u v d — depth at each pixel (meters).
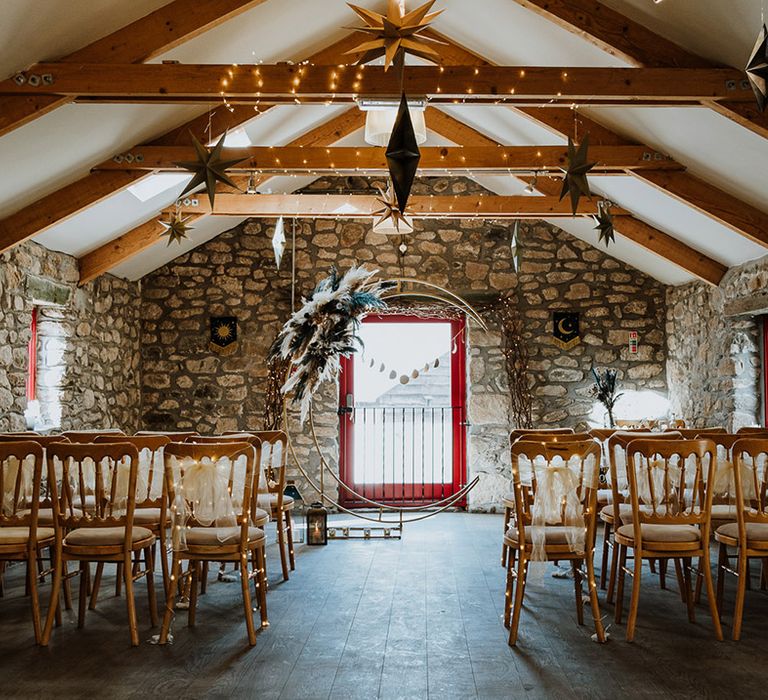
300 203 7.30
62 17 4.06
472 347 8.70
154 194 6.80
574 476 3.99
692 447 3.95
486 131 7.76
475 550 6.32
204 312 8.69
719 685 3.34
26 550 3.94
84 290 7.25
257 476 4.43
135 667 3.55
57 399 6.74
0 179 5.12
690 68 4.59
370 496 8.88
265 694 3.24
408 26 3.29
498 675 3.46
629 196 6.95
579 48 5.20
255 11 4.99
